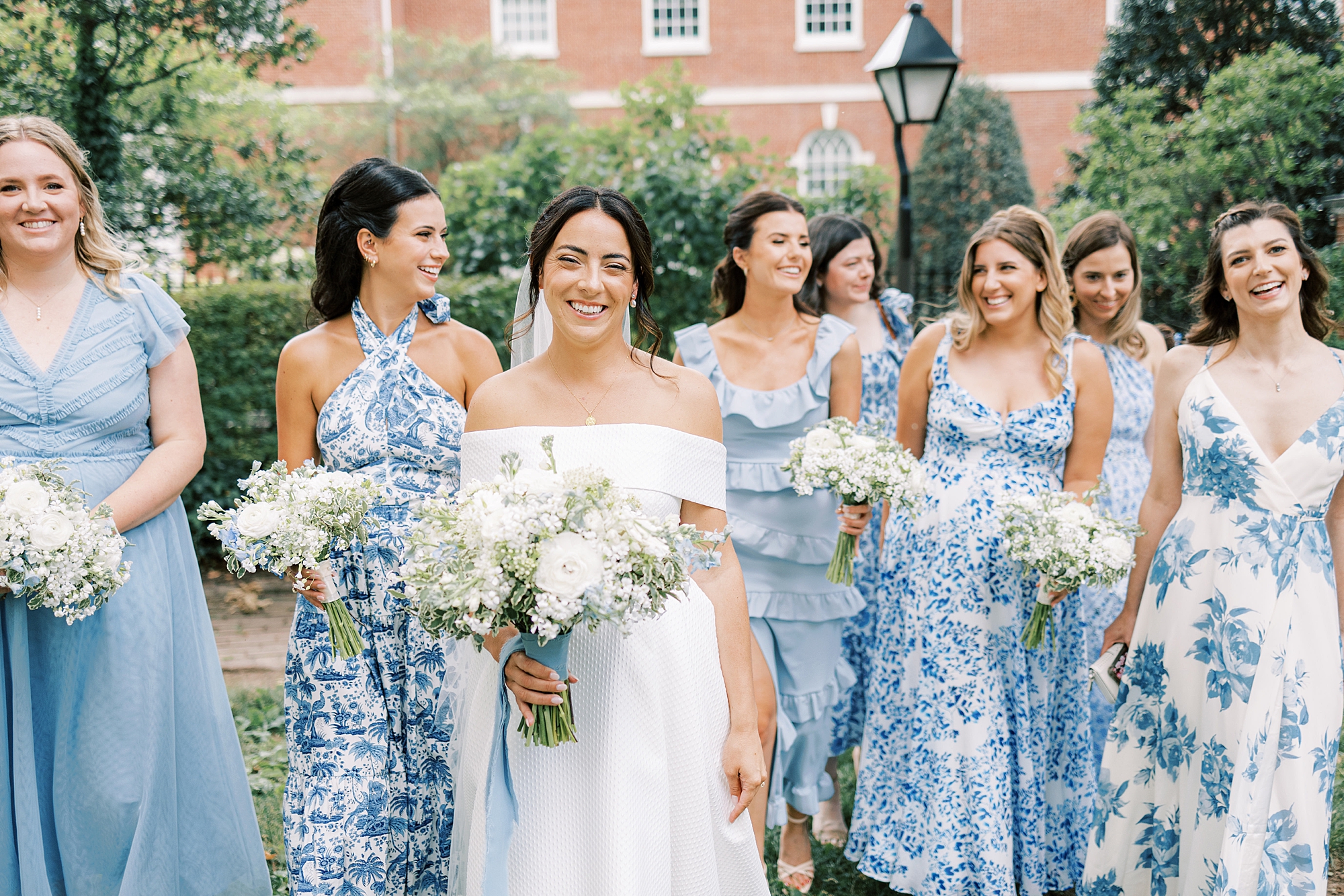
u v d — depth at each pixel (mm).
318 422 2805
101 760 2527
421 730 2701
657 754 2148
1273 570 2678
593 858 2107
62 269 2607
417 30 20234
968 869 3205
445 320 2963
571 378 2338
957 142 15109
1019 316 3346
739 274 3795
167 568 2701
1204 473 2828
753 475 3459
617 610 1854
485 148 19359
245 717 4918
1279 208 2768
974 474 3338
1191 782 2809
